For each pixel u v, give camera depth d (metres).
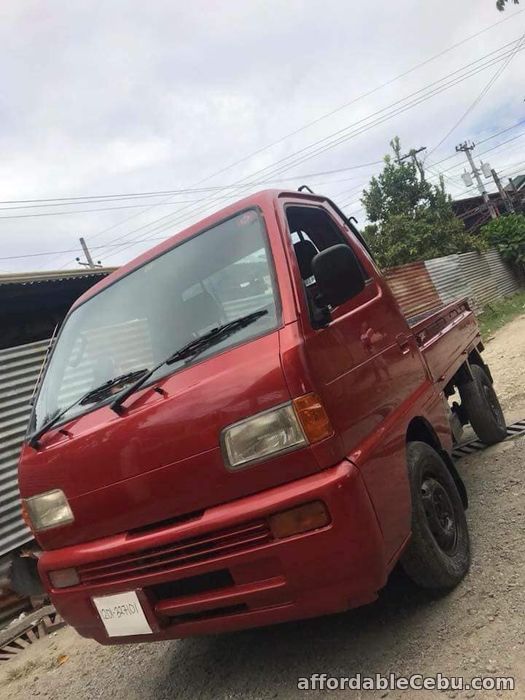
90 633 2.93
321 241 3.60
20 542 5.86
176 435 2.48
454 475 3.73
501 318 18.27
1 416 6.11
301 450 2.34
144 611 2.65
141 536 2.59
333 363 2.63
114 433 2.63
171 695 3.14
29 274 8.19
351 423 2.56
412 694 2.47
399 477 2.80
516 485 4.35
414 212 26.14
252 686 2.92
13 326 8.70
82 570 2.80
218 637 3.57
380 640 2.91
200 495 2.47
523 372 8.66
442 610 2.99
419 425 3.47
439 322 4.98
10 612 5.70
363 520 2.34
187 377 2.58
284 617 2.46
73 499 2.77
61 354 3.44
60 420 3.03
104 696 3.46
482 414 5.38
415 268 18.53
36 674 4.21
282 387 2.36
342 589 2.36
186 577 2.52
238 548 2.42
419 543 2.89
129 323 3.14
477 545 3.55
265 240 2.91
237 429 2.38
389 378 3.17
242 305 2.78
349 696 2.59
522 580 3.02
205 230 3.24
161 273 3.22
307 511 2.31
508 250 26.17
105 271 9.29
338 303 2.71
